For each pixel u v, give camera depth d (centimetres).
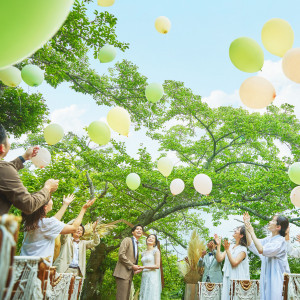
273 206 1144
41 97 1220
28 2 158
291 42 362
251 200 1221
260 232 1245
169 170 592
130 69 1282
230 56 356
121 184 1335
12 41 169
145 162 1370
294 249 393
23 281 177
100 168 1370
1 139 208
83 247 598
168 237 1602
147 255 616
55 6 169
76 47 952
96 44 941
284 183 1171
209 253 711
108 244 1295
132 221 1410
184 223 1591
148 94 511
